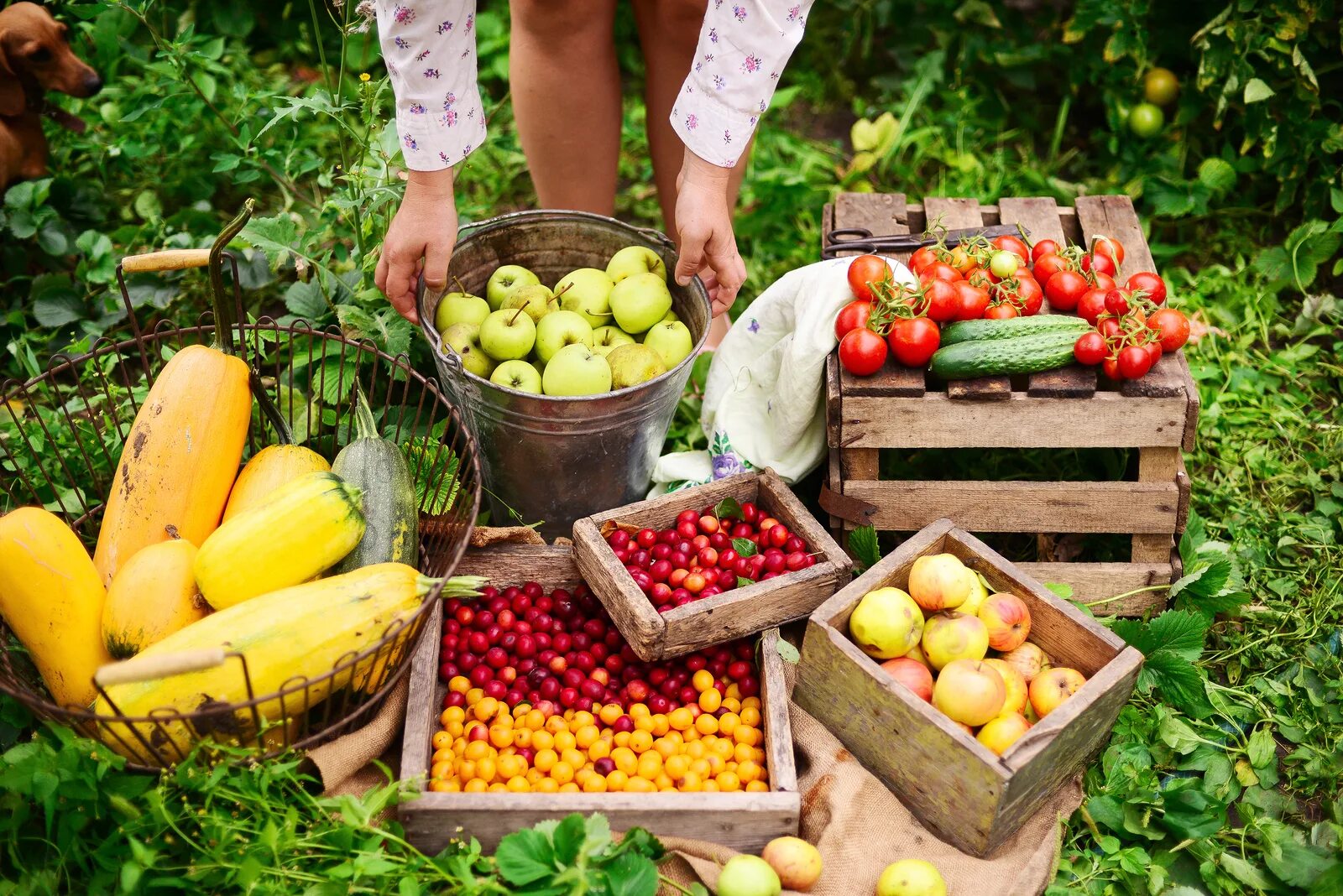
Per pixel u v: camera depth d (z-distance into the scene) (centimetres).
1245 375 232
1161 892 181
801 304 204
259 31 281
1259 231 256
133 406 212
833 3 284
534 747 187
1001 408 196
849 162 271
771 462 210
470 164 226
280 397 207
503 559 203
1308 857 182
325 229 221
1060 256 205
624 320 208
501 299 210
